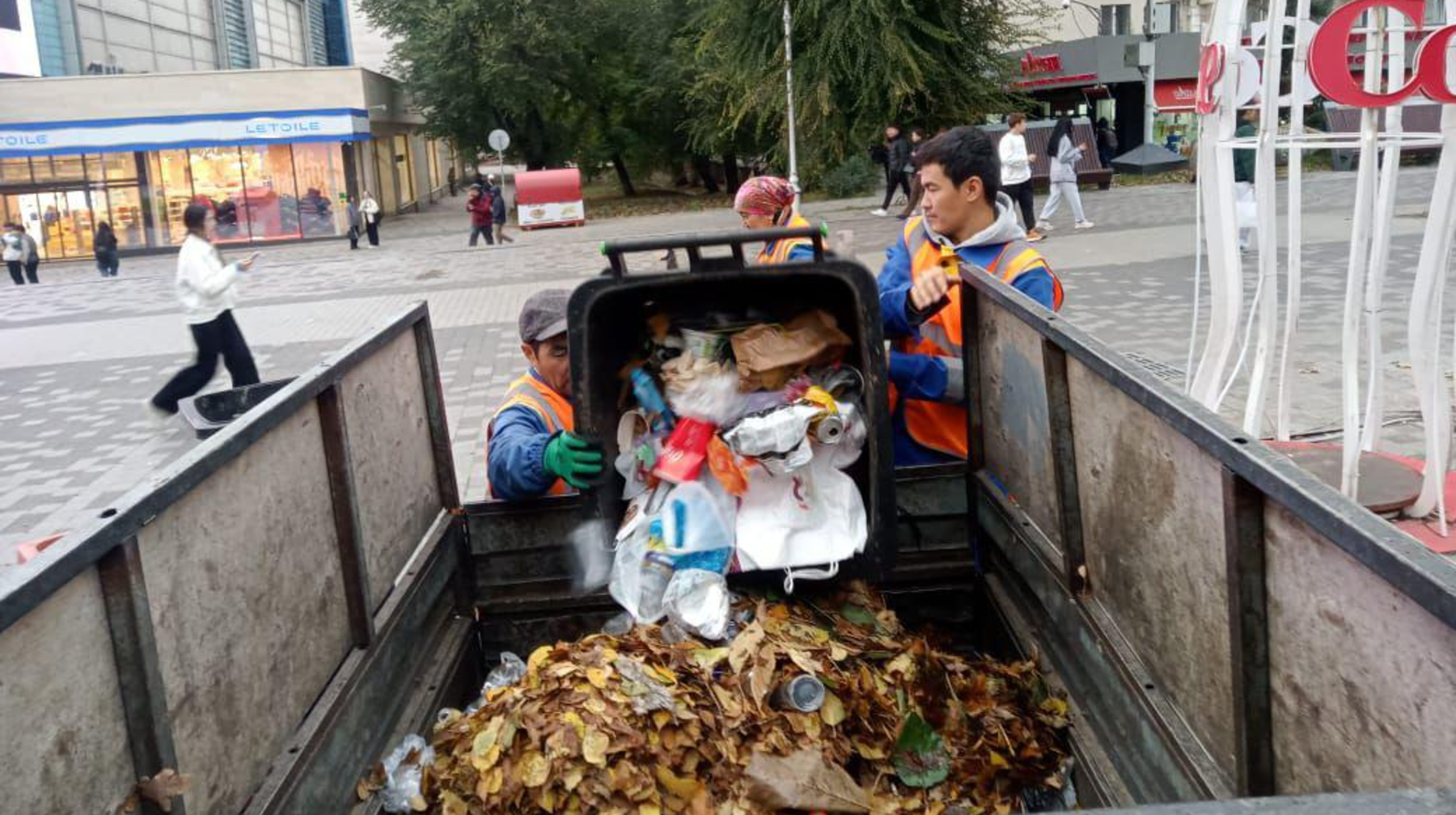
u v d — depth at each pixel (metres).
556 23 36.75
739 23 19.88
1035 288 3.00
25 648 1.25
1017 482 2.57
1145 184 26.56
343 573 2.21
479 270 19.95
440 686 2.50
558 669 2.12
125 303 19.20
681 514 2.38
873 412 2.39
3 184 32.88
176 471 1.57
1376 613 1.24
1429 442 3.55
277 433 1.96
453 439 7.98
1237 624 1.51
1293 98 3.92
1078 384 2.11
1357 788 1.31
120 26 41.50
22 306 20.11
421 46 37.81
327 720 1.98
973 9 20.03
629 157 40.06
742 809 1.96
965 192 3.08
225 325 9.12
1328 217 16.06
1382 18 3.54
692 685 2.13
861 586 2.57
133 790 1.45
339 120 33.62
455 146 41.12
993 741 2.22
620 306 2.54
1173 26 34.47
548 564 2.91
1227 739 1.62
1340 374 7.64
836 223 21.42
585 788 1.93
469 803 2.01
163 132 33.03
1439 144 3.54
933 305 2.79
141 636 1.44
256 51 54.75
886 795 2.12
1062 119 17.66
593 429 2.42
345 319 14.58
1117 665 1.95
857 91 19.58
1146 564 1.87
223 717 1.67
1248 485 1.47
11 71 34.59
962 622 2.95
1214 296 4.21
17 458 8.77
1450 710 1.11
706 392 2.41
